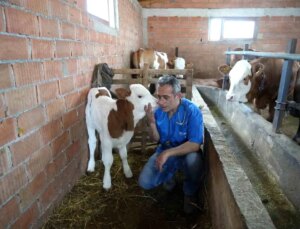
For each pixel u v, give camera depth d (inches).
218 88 202.1
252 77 132.0
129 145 131.7
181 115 76.7
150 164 83.7
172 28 321.7
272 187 86.7
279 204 77.7
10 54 57.8
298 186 73.4
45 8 72.2
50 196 79.4
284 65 90.0
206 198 81.4
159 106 79.0
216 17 314.7
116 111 88.7
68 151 91.3
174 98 71.4
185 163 76.9
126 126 90.3
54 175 81.4
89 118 101.6
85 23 103.9
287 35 315.3
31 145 67.7
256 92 134.6
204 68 331.9
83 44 101.9
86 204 87.4
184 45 326.6
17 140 61.7
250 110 127.3
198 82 265.7
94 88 102.8
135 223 79.4
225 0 308.2
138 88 87.3
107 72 117.2
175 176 103.9
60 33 81.6
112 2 164.2
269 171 94.0
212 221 70.6
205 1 310.3
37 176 71.3
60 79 82.6
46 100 74.5
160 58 258.8
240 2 308.2
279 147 86.0
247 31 320.5
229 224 52.7
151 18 319.9
